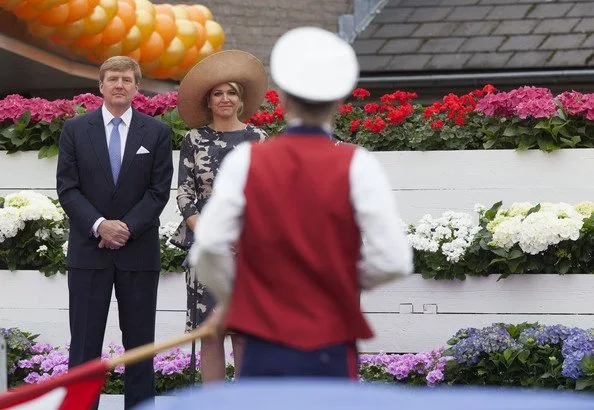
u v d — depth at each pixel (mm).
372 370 11484
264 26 21688
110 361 5762
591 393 10172
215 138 9375
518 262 11555
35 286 12234
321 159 5363
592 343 10422
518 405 3287
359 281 5402
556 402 3322
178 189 9359
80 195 9500
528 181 12633
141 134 9570
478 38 20328
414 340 11766
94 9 15531
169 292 12133
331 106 5508
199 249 5355
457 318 11727
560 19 20516
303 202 5301
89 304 9469
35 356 11641
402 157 12773
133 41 16234
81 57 17391
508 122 12852
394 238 5273
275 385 3490
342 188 5309
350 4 22094
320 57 5496
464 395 3383
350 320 5301
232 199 5324
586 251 11617
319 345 5191
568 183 12602
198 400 3354
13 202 12359
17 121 13109
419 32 20719
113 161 9555
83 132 9555
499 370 10836
